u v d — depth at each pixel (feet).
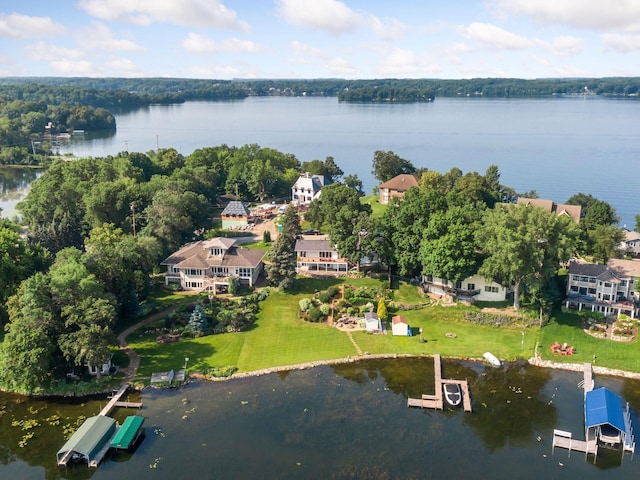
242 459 194.18
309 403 229.66
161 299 330.13
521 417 222.07
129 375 248.52
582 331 286.05
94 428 203.62
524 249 287.89
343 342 281.74
